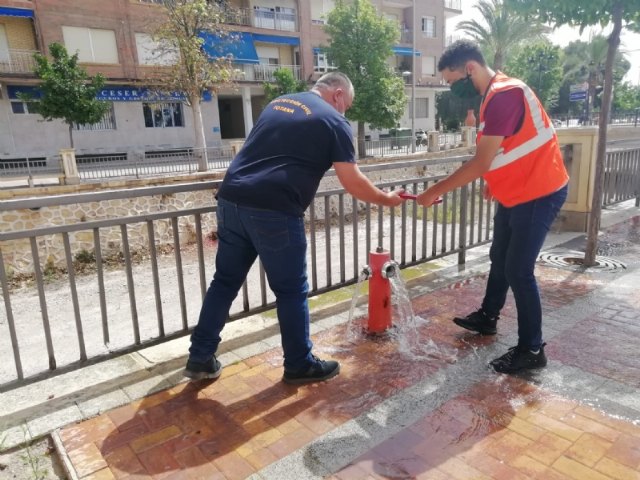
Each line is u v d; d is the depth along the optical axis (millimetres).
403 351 2998
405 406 2404
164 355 3066
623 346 2924
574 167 5840
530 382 2572
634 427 2156
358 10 21391
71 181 12102
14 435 2289
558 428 2170
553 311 3475
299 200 2441
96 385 2715
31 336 4754
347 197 12602
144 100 24203
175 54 19469
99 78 19156
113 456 2113
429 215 8789
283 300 2559
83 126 23188
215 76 18156
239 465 2029
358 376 2717
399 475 1924
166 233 10742
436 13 36438
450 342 3098
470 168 2521
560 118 39062
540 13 4406
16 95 20406
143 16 23812
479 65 2689
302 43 29734
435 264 4754
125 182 10555
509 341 3090
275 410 2418
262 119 2512
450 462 1982
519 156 2518
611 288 3902
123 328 4750
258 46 28969
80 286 7422
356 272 3998
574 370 2670
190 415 2400
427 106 37406
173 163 16094
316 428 2260
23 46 22016
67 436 2268
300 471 1977
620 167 6984
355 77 21766
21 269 9164
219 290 2637
